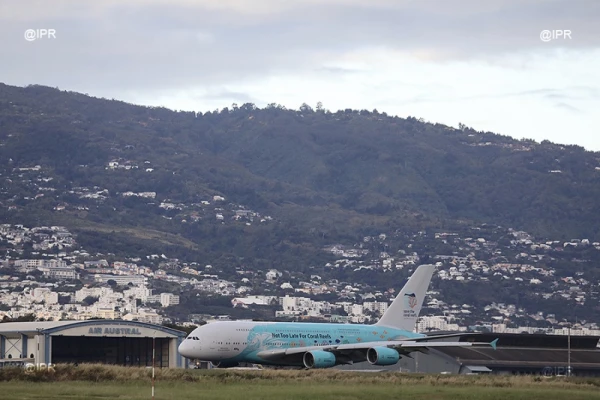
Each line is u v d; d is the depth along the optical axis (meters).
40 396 119.00
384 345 195.88
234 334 191.00
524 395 134.75
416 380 161.88
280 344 195.50
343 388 139.25
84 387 132.62
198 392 127.44
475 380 163.75
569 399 131.38
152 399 115.19
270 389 134.75
